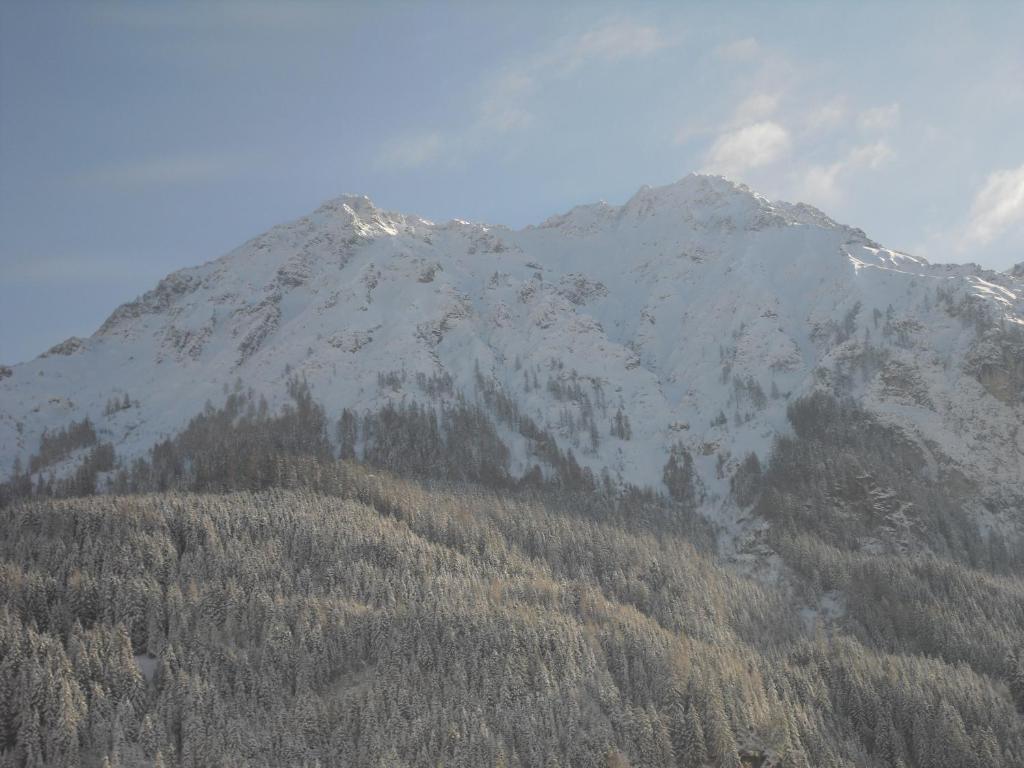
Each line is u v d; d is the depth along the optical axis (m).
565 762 145.38
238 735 145.12
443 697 155.75
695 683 162.50
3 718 146.25
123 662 157.50
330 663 164.62
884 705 169.00
